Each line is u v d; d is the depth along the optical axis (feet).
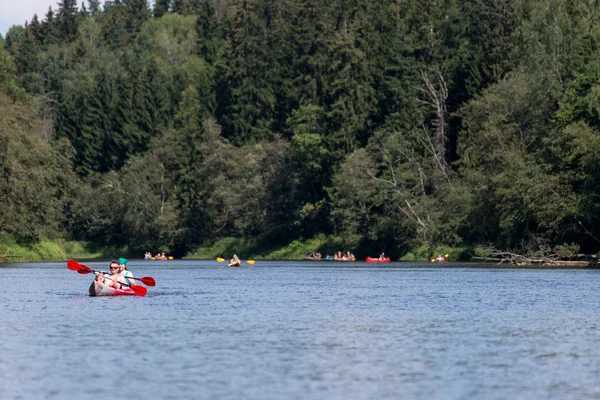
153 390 169.07
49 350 214.28
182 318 282.97
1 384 174.60
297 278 532.73
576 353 210.79
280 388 170.81
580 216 653.30
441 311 306.14
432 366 193.88
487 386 173.17
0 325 263.70
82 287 436.76
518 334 243.60
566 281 466.70
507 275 535.19
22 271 626.23
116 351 212.64
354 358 203.82
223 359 201.98
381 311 306.14
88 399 161.68
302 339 233.35
